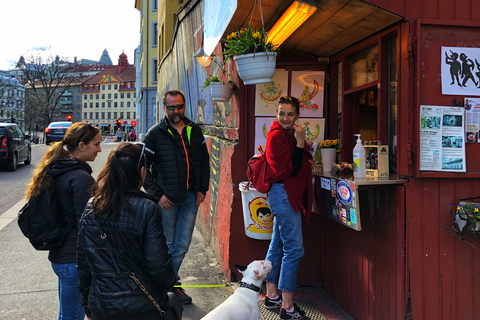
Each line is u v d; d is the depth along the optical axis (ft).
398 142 9.09
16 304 11.94
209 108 18.74
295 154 9.78
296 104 9.84
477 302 8.77
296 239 10.18
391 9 8.67
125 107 349.82
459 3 8.90
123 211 5.99
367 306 10.09
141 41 102.73
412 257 8.65
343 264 11.46
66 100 362.12
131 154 6.27
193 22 22.50
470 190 8.84
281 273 10.44
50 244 7.45
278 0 9.61
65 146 8.07
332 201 9.99
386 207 9.22
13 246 17.69
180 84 28.84
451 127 8.77
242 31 10.34
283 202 10.07
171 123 11.80
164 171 11.57
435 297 8.70
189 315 11.27
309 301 11.94
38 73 186.60
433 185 8.77
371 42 10.53
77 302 7.81
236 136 13.37
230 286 13.26
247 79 9.95
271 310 11.30
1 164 42.83
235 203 13.08
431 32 8.80
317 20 9.99
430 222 8.74
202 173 12.26
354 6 8.79
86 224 6.10
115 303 5.85
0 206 26.78
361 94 12.21
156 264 5.90
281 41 11.81
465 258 8.78
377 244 9.62
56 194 7.50
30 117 189.88
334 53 12.82
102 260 5.91
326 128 13.25
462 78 8.84
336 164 11.75
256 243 13.16
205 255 16.67
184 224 12.09
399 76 9.11
